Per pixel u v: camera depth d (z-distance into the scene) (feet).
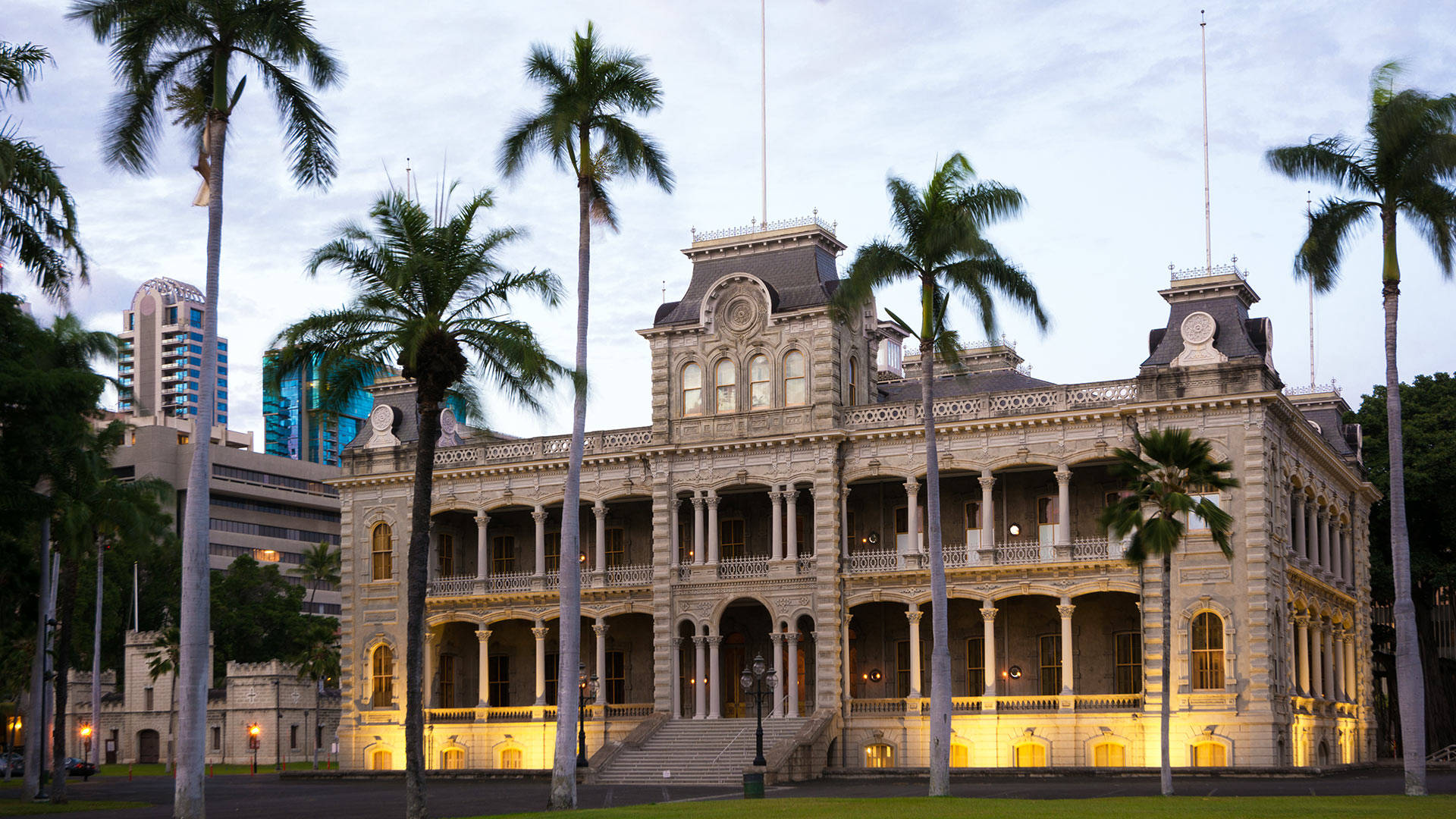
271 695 397.80
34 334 189.67
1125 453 191.72
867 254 183.32
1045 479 254.06
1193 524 232.12
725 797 191.72
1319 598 262.26
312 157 152.56
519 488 285.43
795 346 261.65
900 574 250.98
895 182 184.44
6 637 339.98
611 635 287.07
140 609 451.12
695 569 266.57
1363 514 304.09
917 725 248.52
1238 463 228.84
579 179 181.78
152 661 414.41
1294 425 242.99
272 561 631.56
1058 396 243.19
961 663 257.75
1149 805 138.10
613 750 250.37
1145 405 233.76
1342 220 181.47
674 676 265.13
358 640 295.07
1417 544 316.60
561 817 136.98
